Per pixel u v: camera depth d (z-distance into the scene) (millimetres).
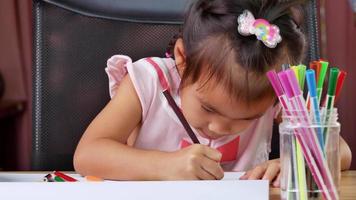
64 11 1431
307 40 1409
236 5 1146
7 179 1137
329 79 906
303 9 1294
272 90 1122
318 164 902
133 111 1350
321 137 897
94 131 1299
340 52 2377
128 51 1432
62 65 1437
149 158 1168
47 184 951
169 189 927
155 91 1363
